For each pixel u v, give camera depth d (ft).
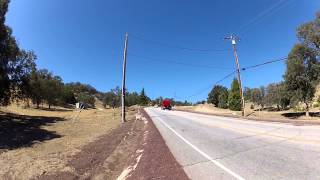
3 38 117.29
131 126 105.19
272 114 207.21
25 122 117.80
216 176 31.04
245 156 39.47
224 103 377.91
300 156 36.01
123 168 41.06
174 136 68.33
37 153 52.85
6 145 64.54
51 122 120.98
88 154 50.24
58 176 35.45
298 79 191.62
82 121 130.00
